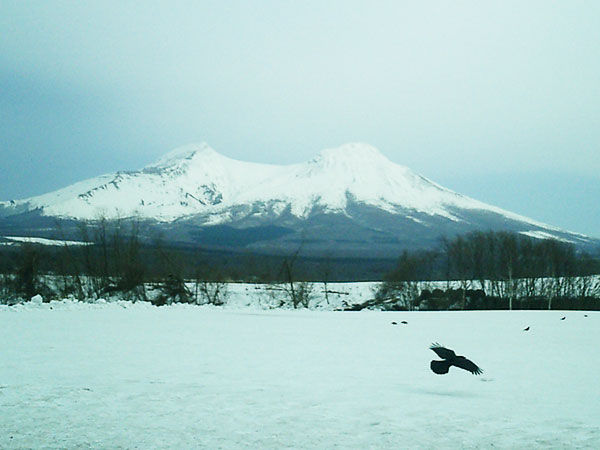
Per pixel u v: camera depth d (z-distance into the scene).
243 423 12.84
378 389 16.67
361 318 48.19
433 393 16.25
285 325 39.47
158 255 75.81
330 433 12.14
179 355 22.95
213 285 77.00
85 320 39.34
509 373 19.83
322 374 19.05
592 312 57.50
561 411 14.19
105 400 14.76
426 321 45.00
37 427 12.30
